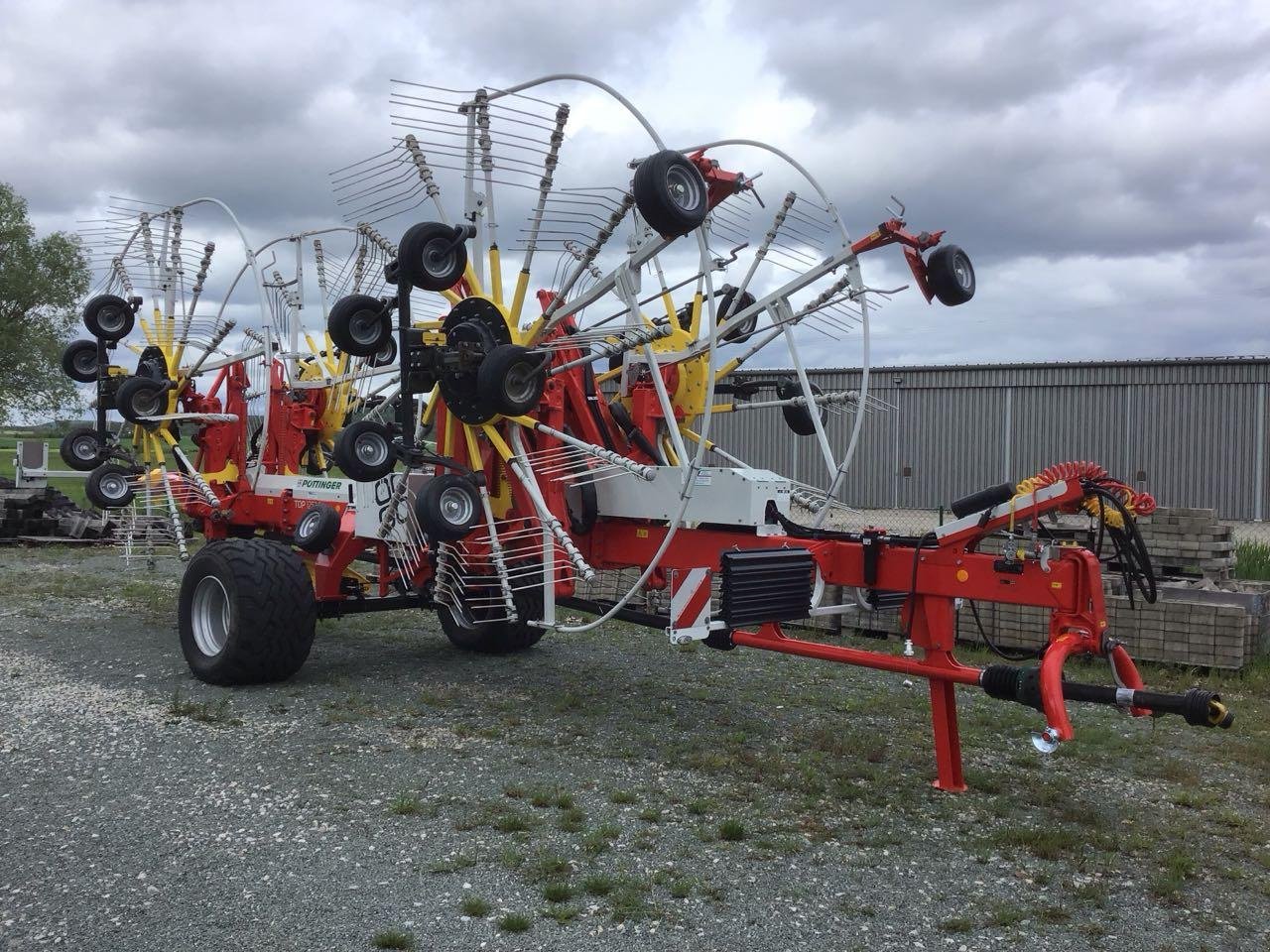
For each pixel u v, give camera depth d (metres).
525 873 3.64
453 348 5.62
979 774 4.92
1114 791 4.79
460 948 3.11
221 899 3.39
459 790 4.50
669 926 3.28
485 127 5.75
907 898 3.54
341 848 3.83
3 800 4.28
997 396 21.44
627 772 4.87
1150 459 20.56
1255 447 19.89
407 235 5.44
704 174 5.39
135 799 4.30
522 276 5.66
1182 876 3.78
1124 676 4.17
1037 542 4.37
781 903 3.47
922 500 21.92
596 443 6.03
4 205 36.78
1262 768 5.18
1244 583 8.68
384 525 6.16
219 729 5.36
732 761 5.08
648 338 5.12
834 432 18.66
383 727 5.50
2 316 36.72
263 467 8.16
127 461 8.79
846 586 5.25
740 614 4.57
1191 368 20.28
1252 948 3.26
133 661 6.99
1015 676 4.29
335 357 8.46
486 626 7.40
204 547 6.54
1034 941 3.27
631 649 7.86
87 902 3.36
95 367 9.02
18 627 8.27
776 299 5.84
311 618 6.37
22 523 14.73
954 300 5.26
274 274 8.61
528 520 5.80
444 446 6.10
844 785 4.71
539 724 5.68
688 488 4.96
